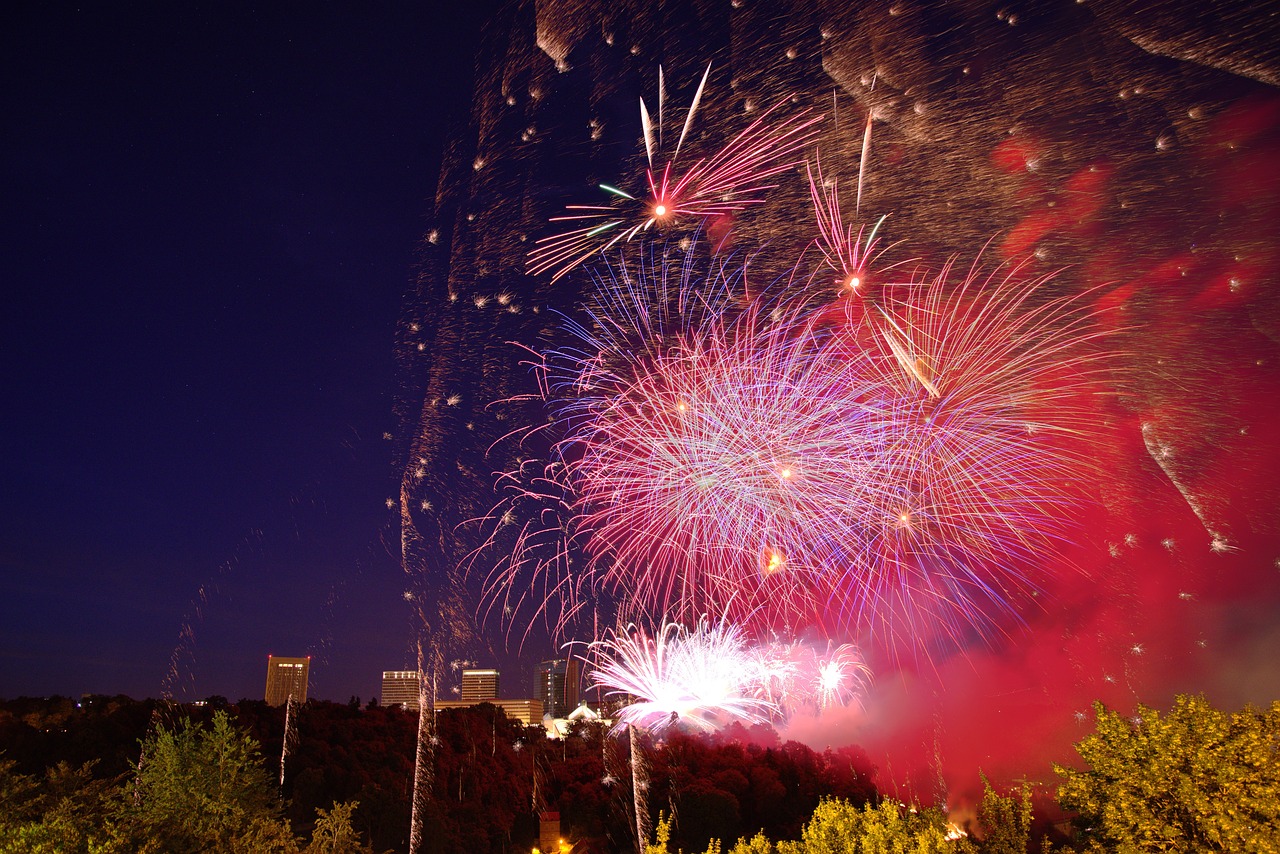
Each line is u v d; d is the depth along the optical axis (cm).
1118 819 1188
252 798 2214
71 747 2961
